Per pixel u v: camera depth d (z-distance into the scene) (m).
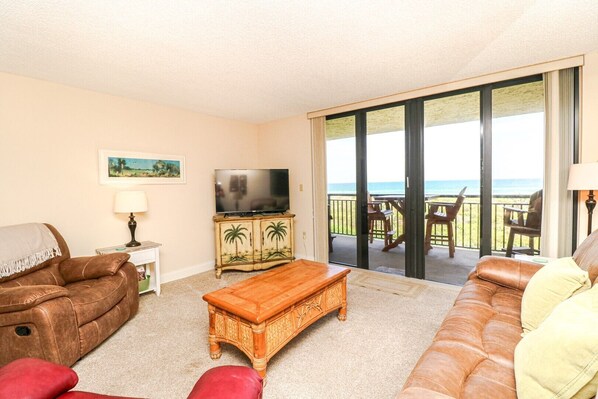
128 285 2.42
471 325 1.44
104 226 3.00
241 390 0.85
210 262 4.02
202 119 3.92
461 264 3.66
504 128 2.84
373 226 4.80
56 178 2.68
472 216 4.04
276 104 3.56
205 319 2.48
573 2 1.62
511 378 1.07
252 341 1.66
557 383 0.85
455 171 3.15
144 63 2.30
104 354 1.98
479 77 2.73
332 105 3.65
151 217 3.38
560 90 2.43
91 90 2.90
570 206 2.44
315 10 1.65
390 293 2.95
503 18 1.77
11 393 0.92
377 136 3.68
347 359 1.86
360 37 1.97
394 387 1.60
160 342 2.12
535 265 1.91
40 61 2.22
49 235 2.42
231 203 3.83
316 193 4.01
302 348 1.99
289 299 1.82
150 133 3.38
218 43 2.00
